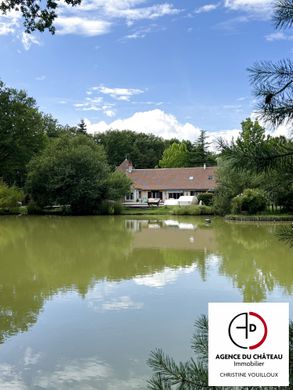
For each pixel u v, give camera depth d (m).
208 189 59.34
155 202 56.44
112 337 8.21
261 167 3.27
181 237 25.30
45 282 13.28
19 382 6.42
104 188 47.06
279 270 14.73
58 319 9.40
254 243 22.25
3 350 7.67
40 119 51.72
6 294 11.77
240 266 15.62
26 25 9.38
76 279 13.70
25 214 47.75
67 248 21.09
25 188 49.03
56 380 6.46
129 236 26.06
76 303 10.71
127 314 9.69
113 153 95.19
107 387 6.19
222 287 12.24
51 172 46.47
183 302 10.66
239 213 39.19
